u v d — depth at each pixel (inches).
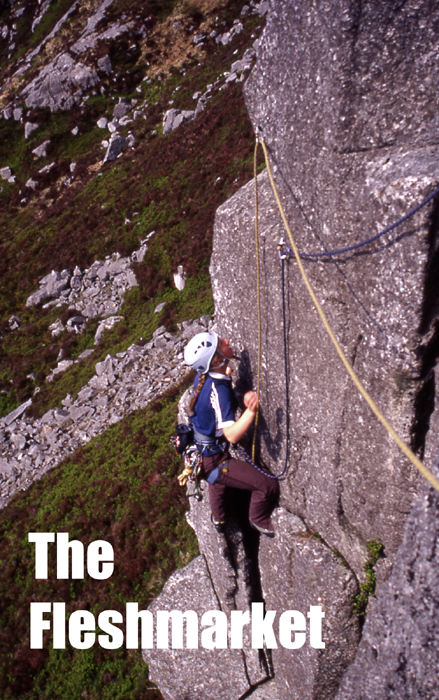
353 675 100.8
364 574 129.8
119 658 278.5
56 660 291.6
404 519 114.7
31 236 938.1
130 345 583.8
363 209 101.3
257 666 181.6
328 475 131.6
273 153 128.0
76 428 507.8
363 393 93.3
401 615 90.6
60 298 767.7
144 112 1088.8
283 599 157.5
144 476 353.4
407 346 100.2
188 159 808.9
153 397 477.7
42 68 1331.2
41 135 1190.3
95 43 1222.9
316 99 106.8
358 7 93.0
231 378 161.2
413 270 93.7
